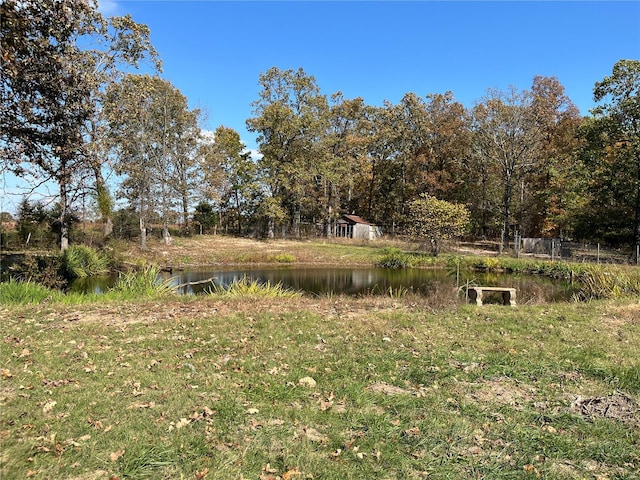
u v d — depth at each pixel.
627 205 28.06
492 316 8.02
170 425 3.59
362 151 45.81
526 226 38.31
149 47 20.89
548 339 6.54
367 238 40.19
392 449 3.36
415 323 7.39
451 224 27.80
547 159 34.62
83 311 7.97
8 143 14.33
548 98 36.41
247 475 2.99
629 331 7.04
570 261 24.44
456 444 3.45
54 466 2.98
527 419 3.89
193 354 5.55
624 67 25.55
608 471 3.12
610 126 26.47
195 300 9.56
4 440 3.24
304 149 40.47
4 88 12.66
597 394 4.48
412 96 42.25
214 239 36.19
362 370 5.09
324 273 22.95
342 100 44.72
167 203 32.06
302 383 4.66
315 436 3.56
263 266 26.41
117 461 3.08
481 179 41.28
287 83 40.78
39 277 14.99
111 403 3.96
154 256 26.17
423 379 4.83
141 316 7.67
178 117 32.62
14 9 10.08
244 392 4.36
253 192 40.22
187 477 2.93
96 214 24.62
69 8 13.46
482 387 4.64
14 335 6.06
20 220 24.03
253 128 40.47
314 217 49.00
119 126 21.66
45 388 4.23
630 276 12.51
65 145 15.56
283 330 6.77
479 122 34.88
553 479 3.00
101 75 18.36
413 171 42.28
